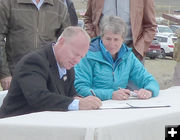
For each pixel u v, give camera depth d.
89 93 3.54
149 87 3.54
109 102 3.22
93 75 3.75
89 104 2.81
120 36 3.71
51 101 2.82
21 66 2.93
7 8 4.71
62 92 3.11
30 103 2.87
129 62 3.84
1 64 4.73
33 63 2.93
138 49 5.18
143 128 2.41
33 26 4.72
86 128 2.16
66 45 2.98
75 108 2.80
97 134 2.13
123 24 3.73
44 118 2.43
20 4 4.73
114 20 3.72
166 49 24.27
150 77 3.82
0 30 4.72
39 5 4.75
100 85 3.73
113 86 3.75
